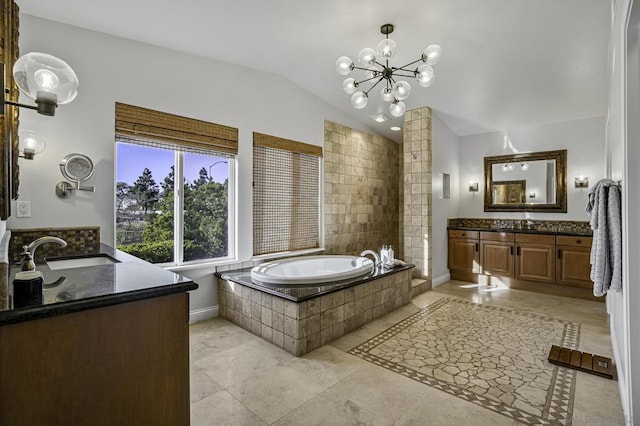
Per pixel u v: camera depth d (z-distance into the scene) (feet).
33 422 2.96
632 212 5.20
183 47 9.87
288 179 13.41
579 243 13.17
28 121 7.58
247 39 9.64
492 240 15.29
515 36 9.23
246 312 9.84
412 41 9.77
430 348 8.70
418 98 13.82
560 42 9.31
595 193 6.92
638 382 5.13
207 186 11.12
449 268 16.57
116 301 3.27
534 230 14.46
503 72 11.23
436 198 15.42
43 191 7.75
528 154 15.85
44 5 7.43
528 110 14.05
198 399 6.39
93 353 3.26
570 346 8.82
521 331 9.84
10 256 6.63
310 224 14.38
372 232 17.51
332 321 9.19
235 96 11.47
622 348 6.32
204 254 11.09
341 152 15.69
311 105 14.19
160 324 3.66
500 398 6.44
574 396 6.48
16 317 2.77
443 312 11.59
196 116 10.46
